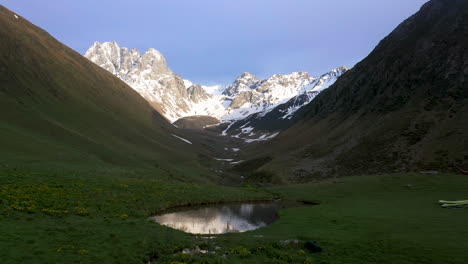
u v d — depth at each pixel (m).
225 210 55.41
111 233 27.67
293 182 115.06
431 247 25.53
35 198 37.75
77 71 196.12
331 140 153.00
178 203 54.94
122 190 53.34
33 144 82.25
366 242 28.20
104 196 46.66
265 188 90.19
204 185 81.06
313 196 71.69
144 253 24.00
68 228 27.81
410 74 165.75
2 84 117.50
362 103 182.50
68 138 101.94
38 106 119.88
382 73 189.12
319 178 114.12
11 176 49.12
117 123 158.12
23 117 100.94
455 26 173.12
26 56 151.88
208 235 33.59
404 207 48.38
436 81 148.12
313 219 42.41
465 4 186.25
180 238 29.67
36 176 52.69
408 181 73.56
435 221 36.22
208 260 22.88
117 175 71.31
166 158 142.62
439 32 179.75
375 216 41.47
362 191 70.75
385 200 57.34
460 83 137.50
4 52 140.75
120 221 33.97
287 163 137.38
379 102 165.25
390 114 145.75
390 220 38.03
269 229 37.56
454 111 121.88
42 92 134.62
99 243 24.72
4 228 25.33
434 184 67.44
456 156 95.31
